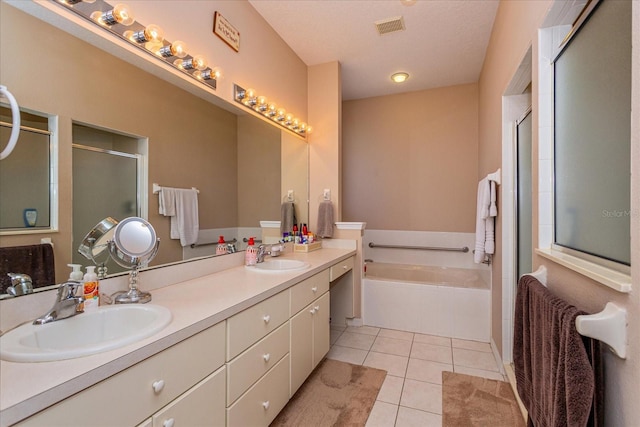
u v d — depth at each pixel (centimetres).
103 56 130
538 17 131
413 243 378
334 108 303
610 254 88
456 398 188
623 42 83
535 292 113
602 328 74
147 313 114
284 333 166
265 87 243
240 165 217
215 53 191
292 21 241
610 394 78
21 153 104
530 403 118
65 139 117
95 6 124
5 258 99
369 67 315
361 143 399
